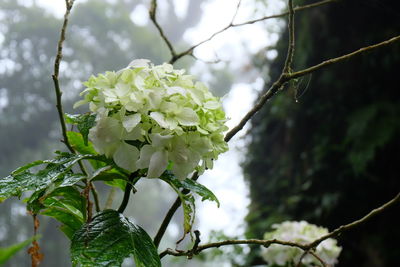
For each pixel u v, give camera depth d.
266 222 4.23
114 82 1.33
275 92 1.45
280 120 4.88
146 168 1.35
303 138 4.54
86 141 1.33
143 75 1.33
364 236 3.91
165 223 1.42
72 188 1.39
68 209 1.42
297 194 4.38
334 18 4.20
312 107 4.41
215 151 1.34
